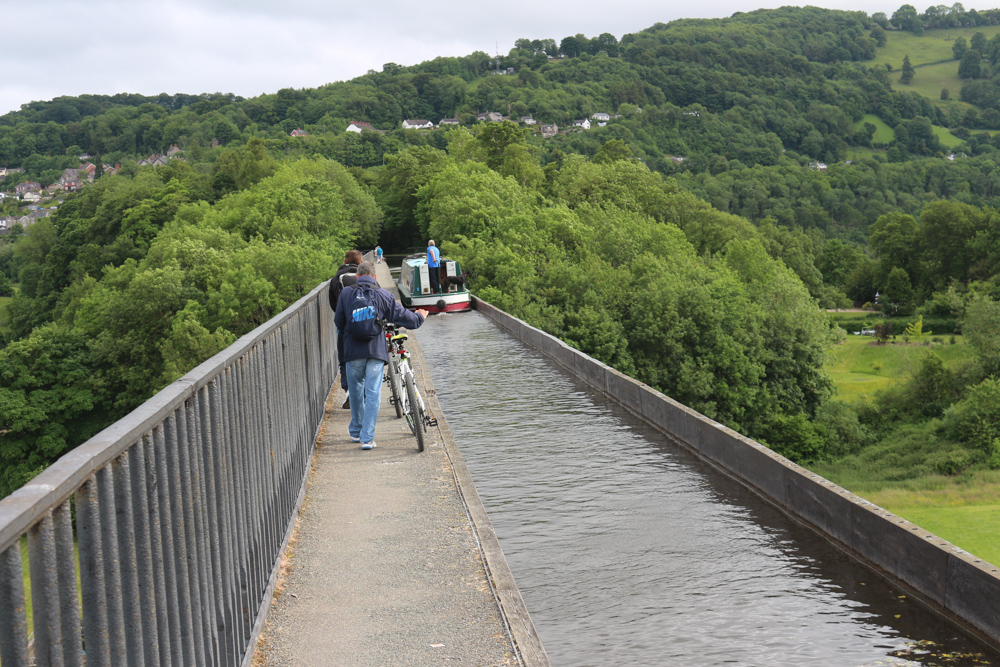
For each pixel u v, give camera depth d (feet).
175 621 9.79
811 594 18.69
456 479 24.58
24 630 5.81
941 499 132.77
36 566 6.22
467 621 15.28
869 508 20.21
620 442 34.68
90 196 453.17
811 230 623.36
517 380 52.21
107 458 7.73
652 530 23.48
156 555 9.27
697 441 32.17
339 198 307.58
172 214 388.98
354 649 14.24
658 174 395.75
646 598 18.83
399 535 19.99
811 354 204.03
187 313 210.18
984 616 15.79
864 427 204.64
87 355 212.84
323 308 36.86
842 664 15.40
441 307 109.60
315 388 31.37
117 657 7.88
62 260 411.95
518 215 223.30
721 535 22.89
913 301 433.89
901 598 18.25
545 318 175.01
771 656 15.85
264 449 17.08
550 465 31.22
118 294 231.91
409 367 29.86
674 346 184.14
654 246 253.03
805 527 23.26
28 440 201.46
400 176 386.73
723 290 201.57
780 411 194.08
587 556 21.63
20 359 203.21
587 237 245.04
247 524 14.80
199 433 11.53
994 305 214.28
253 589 14.89
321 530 20.51
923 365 216.74
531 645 14.19
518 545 22.71
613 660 15.94
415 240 383.04
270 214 287.28
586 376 50.85
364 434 28.55
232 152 458.50
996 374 203.92
